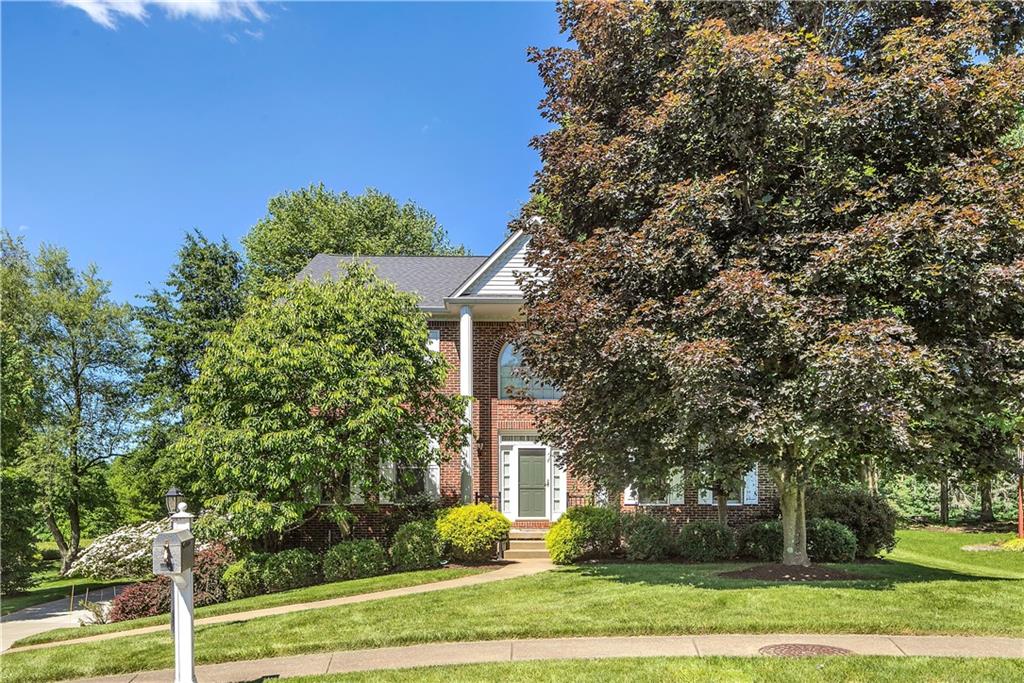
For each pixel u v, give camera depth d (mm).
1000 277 8562
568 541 15141
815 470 12336
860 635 7887
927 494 27312
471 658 7453
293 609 11648
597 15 11391
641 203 11172
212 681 7094
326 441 14484
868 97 9656
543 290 12148
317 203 38406
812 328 8922
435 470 19094
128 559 19672
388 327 16312
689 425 9875
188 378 26281
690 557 15070
